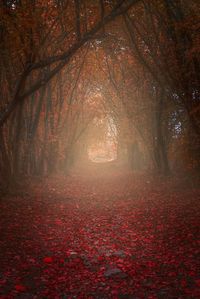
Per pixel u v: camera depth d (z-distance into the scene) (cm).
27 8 1380
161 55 1914
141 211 1620
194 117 1741
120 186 2703
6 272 839
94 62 3078
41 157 2866
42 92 2345
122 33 2234
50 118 2981
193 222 1277
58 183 2691
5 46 1662
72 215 1576
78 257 980
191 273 815
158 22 1858
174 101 2231
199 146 2038
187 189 2091
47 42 1866
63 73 3061
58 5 1600
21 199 1786
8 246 1037
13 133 2069
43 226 1324
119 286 773
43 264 913
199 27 1499
